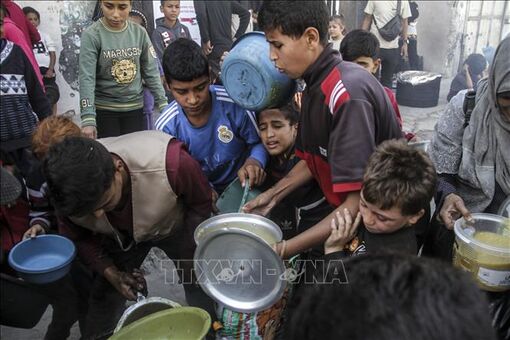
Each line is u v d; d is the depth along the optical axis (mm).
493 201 1737
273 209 1941
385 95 1478
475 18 7840
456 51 7938
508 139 1614
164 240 2018
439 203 1736
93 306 2025
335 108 1390
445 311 592
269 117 1875
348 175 1376
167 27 4625
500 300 1478
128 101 3293
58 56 5582
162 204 1683
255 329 1627
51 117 1908
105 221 1716
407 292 611
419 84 6234
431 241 1757
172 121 2023
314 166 1646
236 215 1508
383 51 6199
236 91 1729
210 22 5355
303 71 1476
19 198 1998
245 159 2117
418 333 577
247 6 6133
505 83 1510
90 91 2986
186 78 1772
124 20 3090
